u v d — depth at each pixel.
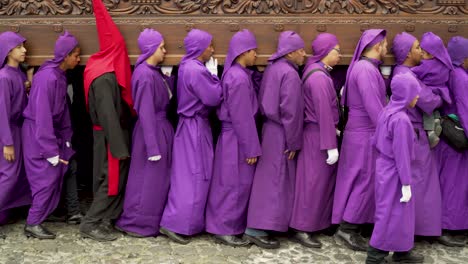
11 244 4.17
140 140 4.27
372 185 4.07
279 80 4.07
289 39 4.07
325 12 4.28
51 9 4.29
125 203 4.33
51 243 4.19
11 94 4.19
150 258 3.96
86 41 4.32
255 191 4.19
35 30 4.30
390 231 3.65
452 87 4.23
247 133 4.05
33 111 4.22
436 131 4.12
